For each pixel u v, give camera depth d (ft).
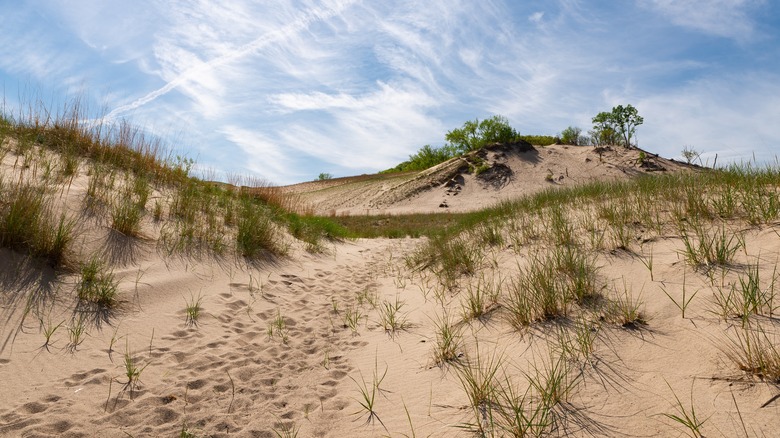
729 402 7.37
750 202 15.34
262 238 25.73
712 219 15.35
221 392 11.04
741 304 9.91
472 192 120.47
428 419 9.08
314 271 25.18
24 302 13.43
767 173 19.66
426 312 16.33
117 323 14.02
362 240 44.60
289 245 28.48
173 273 18.45
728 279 11.14
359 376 11.98
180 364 12.42
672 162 137.39
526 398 8.89
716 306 10.19
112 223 19.70
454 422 8.70
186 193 27.43
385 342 14.23
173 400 10.50
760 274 10.82
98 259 17.20
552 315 12.14
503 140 149.89
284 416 9.98
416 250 31.48
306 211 44.93
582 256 15.29
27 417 9.32
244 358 13.15
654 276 12.64
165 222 22.85
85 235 18.07
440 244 26.91
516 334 11.97
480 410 8.87
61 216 17.52
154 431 9.20
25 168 21.12
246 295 18.79
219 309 16.78
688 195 17.69
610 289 12.69
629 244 15.42
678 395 7.89
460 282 18.34
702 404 7.50
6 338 11.89
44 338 12.33
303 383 11.76
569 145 156.97
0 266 14.29
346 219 86.69
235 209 29.17
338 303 19.48
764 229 13.23
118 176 25.73
